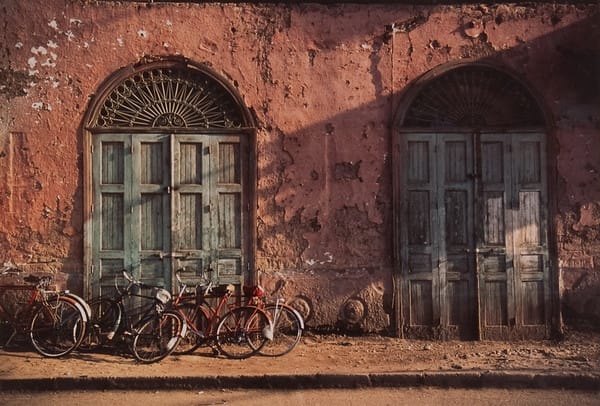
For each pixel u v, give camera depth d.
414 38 8.38
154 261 8.09
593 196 8.41
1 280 7.96
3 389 6.48
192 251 8.11
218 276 8.13
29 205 8.02
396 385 6.64
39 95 8.06
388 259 8.27
